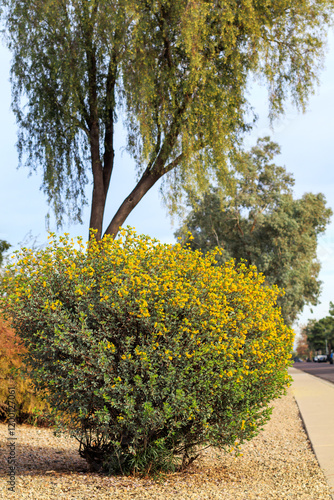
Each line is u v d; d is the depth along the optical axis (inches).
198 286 216.4
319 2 498.0
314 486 205.3
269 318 238.5
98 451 228.2
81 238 230.5
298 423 399.9
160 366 205.6
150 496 187.2
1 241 415.2
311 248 1280.8
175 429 215.5
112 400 199.6
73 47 454.3
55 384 213.2
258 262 1221.7
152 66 453.1
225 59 472.4
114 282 210.8
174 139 474.9
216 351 207.8
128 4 422.9
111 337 209.3
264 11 480.1
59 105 486.6
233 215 1200.8
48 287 216.4
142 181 479.2
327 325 4685.0
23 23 453.4
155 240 226.8
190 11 430.0
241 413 219.1
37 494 187.0
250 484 213.3
